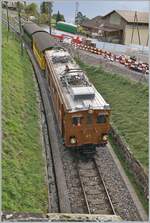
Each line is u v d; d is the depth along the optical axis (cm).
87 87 1986
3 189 1319
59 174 1752
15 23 5959
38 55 3778
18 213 1080
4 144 1614
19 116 2138
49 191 1608
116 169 1848
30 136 1992
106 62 3825
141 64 3300
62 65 2584
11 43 4219
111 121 2420
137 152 1922
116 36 5247
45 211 1409
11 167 1496
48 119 2455
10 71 2859
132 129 2212
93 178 1756
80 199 1577
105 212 1488
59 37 5325
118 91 2909
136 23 4912
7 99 2167
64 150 2017
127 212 1496
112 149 2094
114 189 1661
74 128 1875
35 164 1722
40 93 3052
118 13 5166
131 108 2516
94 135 1922
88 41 4922
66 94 1984
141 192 1634
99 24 6053
